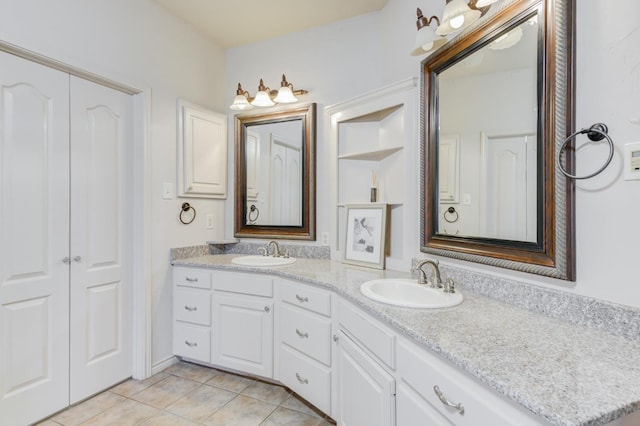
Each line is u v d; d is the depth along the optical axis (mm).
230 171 2928
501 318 1182
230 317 2297
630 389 715
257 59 2861
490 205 1449
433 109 1770
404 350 1139
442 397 946
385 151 2127
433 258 1825
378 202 2293
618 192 1003
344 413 1610
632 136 967
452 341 977
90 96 2033
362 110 2244
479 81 1502
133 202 2285
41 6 1735
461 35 1571
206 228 2762
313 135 2576
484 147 1484
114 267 2170
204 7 2404
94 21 1981
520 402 695
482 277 1476
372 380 1339
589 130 1048
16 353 1719
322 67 2604
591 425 616
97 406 1957
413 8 1993
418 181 1937
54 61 1796
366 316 1401
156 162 2357
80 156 1986
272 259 2506
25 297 1751
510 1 1336
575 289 1128
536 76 1242
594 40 1057
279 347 2137
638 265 962
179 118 2510
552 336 1012
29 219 1765
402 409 1146
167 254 2449
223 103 2949
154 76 2346
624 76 984
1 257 1664
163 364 2418
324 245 2551
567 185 1122
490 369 804
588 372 791
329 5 2357
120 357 2207
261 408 1962
